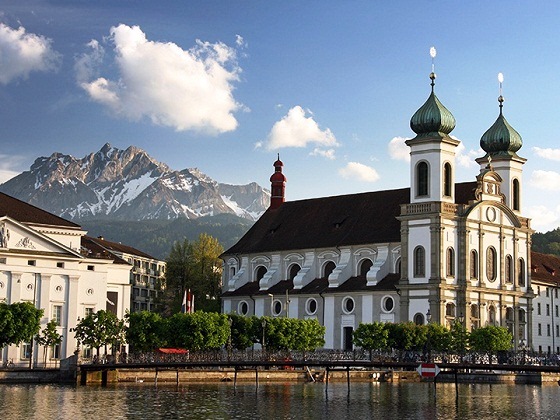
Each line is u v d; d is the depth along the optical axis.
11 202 147.25
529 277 167.00
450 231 154.38
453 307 153.38
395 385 135.62
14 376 123.44
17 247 139.50
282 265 179.62
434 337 140.00
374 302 159.00
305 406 100.38
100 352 146.88
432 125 156.12
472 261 157.00
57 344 140.00
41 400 98.56
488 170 161.88
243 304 181.62
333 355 131.00
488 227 160.12
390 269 162.25
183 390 116.06
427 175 155.38
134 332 137.38
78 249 148.75
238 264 188.62
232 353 134.25
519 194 170.62
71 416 86.75
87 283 145.75
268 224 190.88
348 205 178.50
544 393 121.69
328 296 165.75
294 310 171.12
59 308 142.25
